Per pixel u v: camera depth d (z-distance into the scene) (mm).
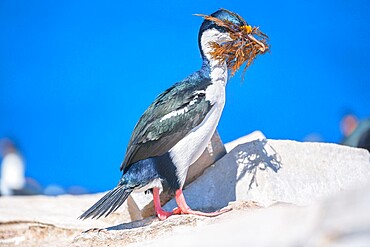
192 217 12180
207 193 13914
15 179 26422
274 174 13758
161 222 12164
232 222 8594
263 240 7043
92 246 12039
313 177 14133
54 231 14602
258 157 13867
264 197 13422
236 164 13977
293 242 6684
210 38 13055
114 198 12469
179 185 12648
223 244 7379
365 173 14625
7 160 26516
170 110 12602
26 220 14922
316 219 6922
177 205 13727
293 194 13664
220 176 14023
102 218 14828
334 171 14406
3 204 17359
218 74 12961
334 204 6988
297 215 7371
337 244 6246
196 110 12609
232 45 12992
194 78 12992
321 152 14555
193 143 12656
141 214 13992
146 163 12555
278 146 14172
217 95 12828
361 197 6867
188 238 8547
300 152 14320
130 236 12055
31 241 14578
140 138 12625
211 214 12445
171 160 12562
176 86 12938
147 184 12562
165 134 12523
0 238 14758
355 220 6406
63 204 17281
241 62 13102
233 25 13031
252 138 15234
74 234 14430
